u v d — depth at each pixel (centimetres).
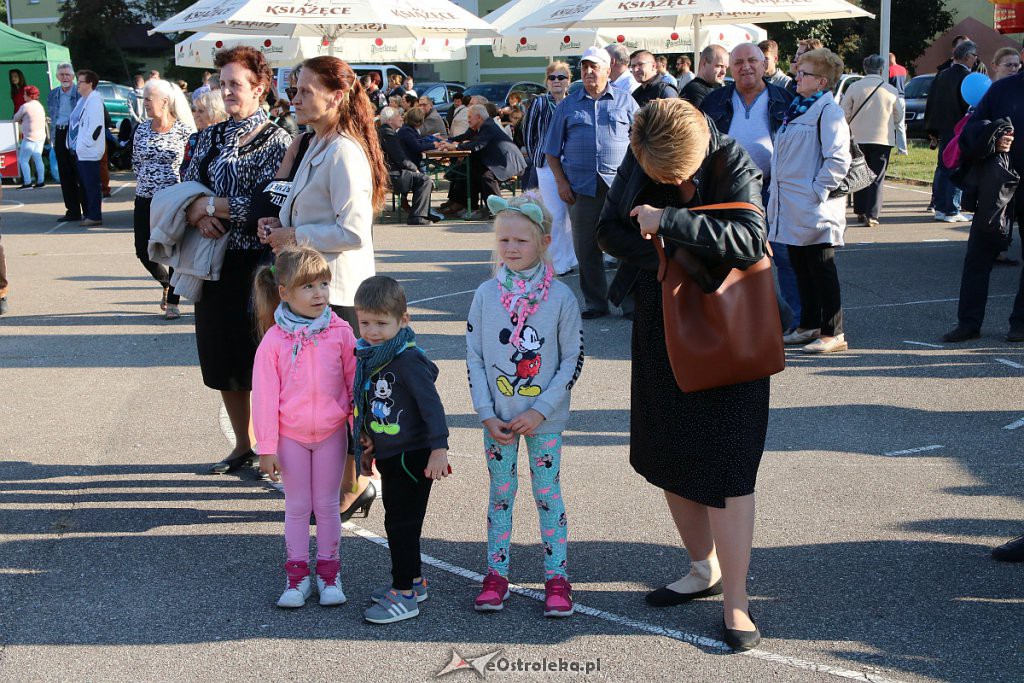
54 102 1579
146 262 902
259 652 373
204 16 1000
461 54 1722
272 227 473
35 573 439
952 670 351
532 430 391
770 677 350
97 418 648
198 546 465
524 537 468
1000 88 738
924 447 566
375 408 388
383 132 1541
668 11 1007
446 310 934
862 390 668
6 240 1412
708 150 360
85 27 5078
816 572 427
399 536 390
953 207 1337
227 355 526
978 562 432
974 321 768
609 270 1103
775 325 354
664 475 375
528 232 388
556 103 1060
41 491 529
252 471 559
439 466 384
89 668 363
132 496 523
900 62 3650
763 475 532
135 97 2620
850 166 727
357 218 456
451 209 1616
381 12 975
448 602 410
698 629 385
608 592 416
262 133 509
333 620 397
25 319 927
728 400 360
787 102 800
